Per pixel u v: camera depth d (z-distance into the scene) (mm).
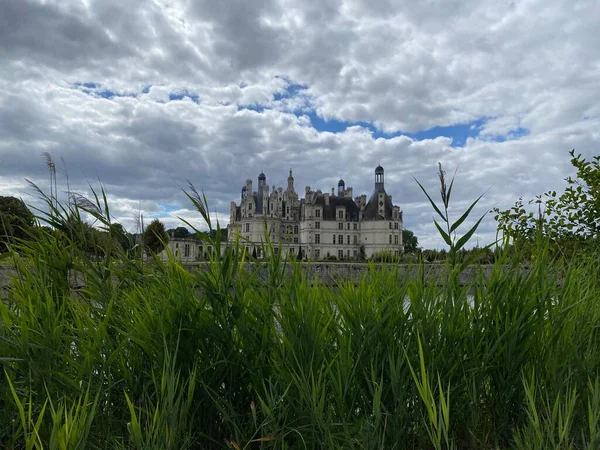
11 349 2631
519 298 3254
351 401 2752
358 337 2859
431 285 3367
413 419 2818
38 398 2459
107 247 3312
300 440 2580
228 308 2836
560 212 6922
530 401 2436
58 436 1863
